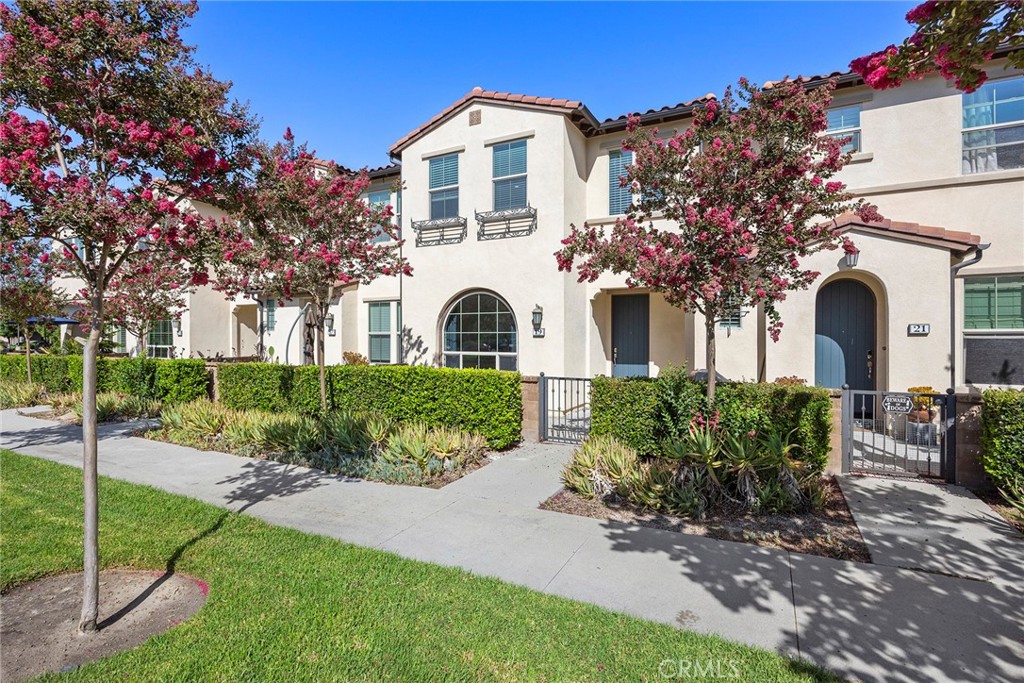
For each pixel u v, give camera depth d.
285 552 4.78
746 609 3.81
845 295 10.74
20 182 3.47
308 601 3.91
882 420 9.84
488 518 5.75
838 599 3.94
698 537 5.19
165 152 4.07
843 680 3.02
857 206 6.15
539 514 5.89
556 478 7.27
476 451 8.14
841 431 7.27
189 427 9.93
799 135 6.12
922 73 4.57
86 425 3.74
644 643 3.39
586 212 13.30
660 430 7.70
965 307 10.13
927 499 6.15
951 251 9.26
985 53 4.17
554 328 12.00
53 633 3.62
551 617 3.70
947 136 10.34
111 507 5.98
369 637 3.46
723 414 7.07
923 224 10.41
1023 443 5.77
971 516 5.59
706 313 6.94
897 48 4.52
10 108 4.11
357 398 10.16
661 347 13.65
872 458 7.62
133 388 13.88
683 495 5.83
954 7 3.86
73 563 4.62
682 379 7.86
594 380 8.41
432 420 9.22
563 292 11.92
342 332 15.85
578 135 12.81
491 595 4.00
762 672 3.10
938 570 4.39
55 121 4.15
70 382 15.30
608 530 5.39
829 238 6.46
